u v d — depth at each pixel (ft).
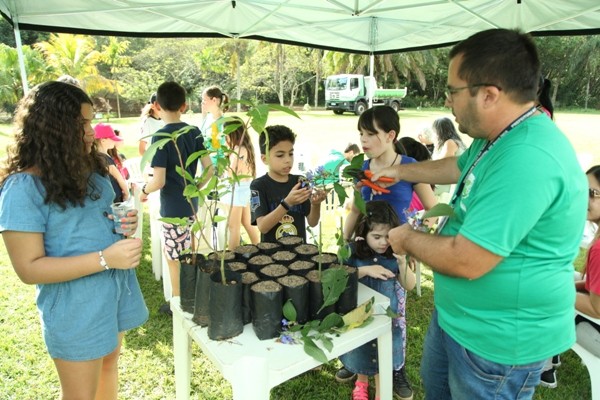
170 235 9.32
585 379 7.75
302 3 13.34
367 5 13.91
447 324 4.27
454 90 3.72
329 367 8.01
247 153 11.46
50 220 4.46
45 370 7.90
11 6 10.10
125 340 8.91
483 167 3.72
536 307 3.72
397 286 6.53
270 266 5.28
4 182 4.30
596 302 5.87
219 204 11.02
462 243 3.49
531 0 12.67
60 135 4.30
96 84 83.30
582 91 116.26
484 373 4.04
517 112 3.61
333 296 4.62
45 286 4.66
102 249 4.78
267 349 4.37
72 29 12.48
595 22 13.99
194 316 4.83
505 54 3.42
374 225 6.19
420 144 10.05
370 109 7.19
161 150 8.69
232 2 12.56
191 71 114.62
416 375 7.74
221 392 7.38
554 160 3.32
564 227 3.54
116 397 5.89
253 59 111.45
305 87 125.70
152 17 13.37
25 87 10.59
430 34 17.29
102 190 4.94
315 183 6.40
